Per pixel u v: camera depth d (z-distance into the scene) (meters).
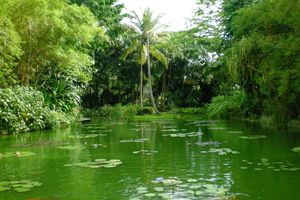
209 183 6.03
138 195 5.39
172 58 34.19
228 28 22.94
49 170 7.22
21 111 14.63
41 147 10.34
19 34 15.60
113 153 9.17
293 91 13.31
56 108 18.41
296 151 8.96
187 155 8.70
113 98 35.56
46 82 18.95
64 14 17.12
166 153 9.05
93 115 29.59
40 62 17.39
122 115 27.77
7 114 13.89
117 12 30.06
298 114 15.00
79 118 22.91
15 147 10.38
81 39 18.11
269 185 5.87
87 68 21.19
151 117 26.88
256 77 16.16
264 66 14.77
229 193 5.43
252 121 19.23
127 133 14.16
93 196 5.41
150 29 31.55
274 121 15.88
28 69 16.91
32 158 8.55
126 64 33.59
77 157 8.66
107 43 31.20
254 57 15.62
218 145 10.26
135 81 34.19
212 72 29.62
